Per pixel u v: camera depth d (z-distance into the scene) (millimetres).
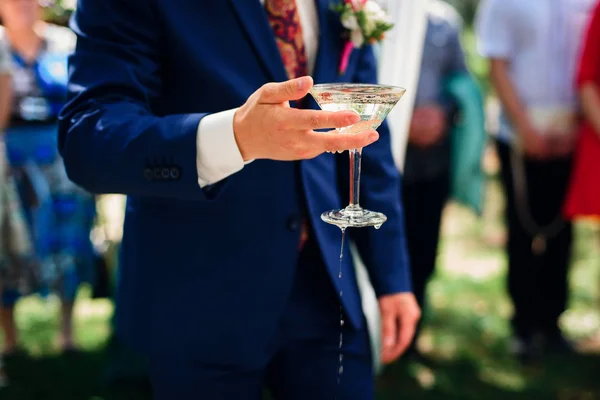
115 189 1375
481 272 5703
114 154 1325
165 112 1567
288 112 1147
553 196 3953
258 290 1579
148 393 3602
